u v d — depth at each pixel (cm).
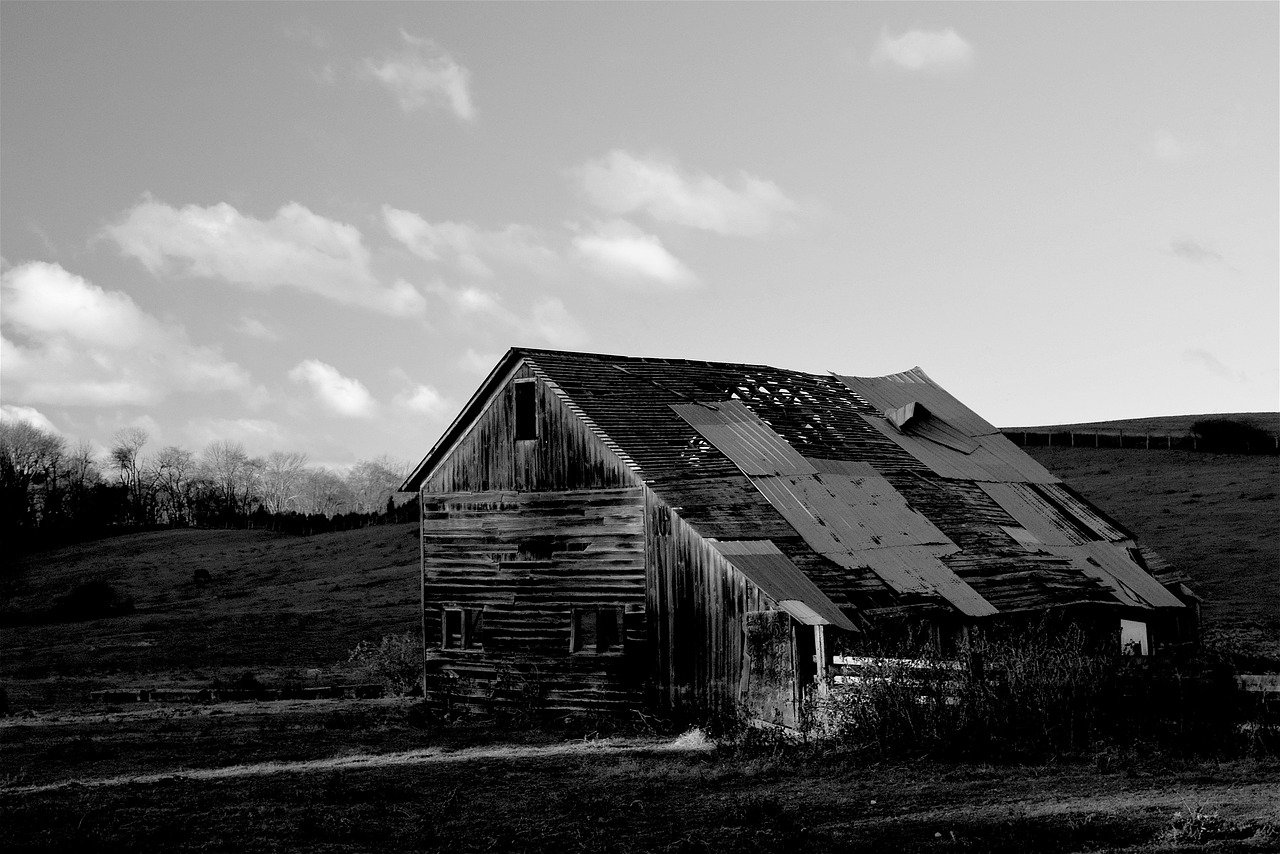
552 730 2419
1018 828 1262
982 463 3350
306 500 18800
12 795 1598
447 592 2783
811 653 2112
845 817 1372
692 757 1881
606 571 2502
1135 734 1714
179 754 2039
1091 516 3284
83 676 4128
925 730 1741
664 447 2609
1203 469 7456
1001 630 2438
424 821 1381
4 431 13450
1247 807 1315
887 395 3631
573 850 1233
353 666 4131
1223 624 3922
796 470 2738
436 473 2850
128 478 14638
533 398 2706
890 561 2492
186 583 7856
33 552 10575
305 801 1510
